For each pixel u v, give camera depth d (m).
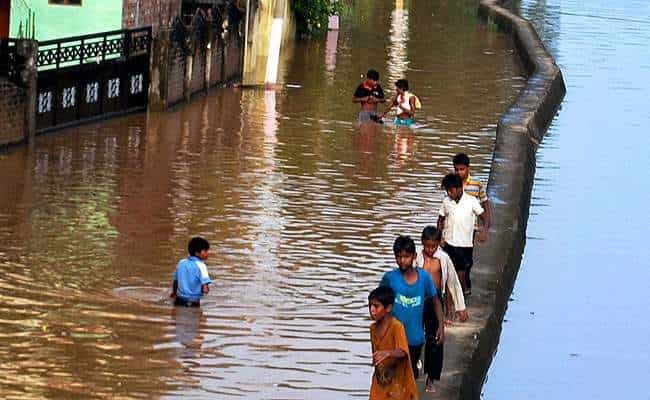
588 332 31.14
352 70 71.31
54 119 46.59
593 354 29.64
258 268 32.03
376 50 81.50
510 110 55.66
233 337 26.91
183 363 25.28
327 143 49.62
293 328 27.78
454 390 23.30
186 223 35.91
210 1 66.88
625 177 49.34
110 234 34.22
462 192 28.95
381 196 41.16
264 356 26.00
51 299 28.59
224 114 54.56
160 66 52.84
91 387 23.78
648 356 29.80
